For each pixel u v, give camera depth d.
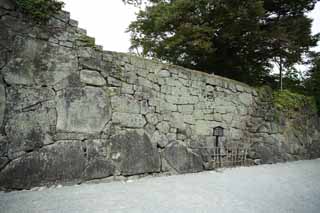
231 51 12.15
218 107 7.73
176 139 6.47
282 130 9.62
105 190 4.19
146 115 5.91
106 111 5.17
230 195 4.16
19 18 4.29
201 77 7.46
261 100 9.21
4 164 3.83
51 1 4.64
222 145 7.54
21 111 4.11
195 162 6.64
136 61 5.98
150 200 3.68
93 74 5.12
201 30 10.41
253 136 8.47
